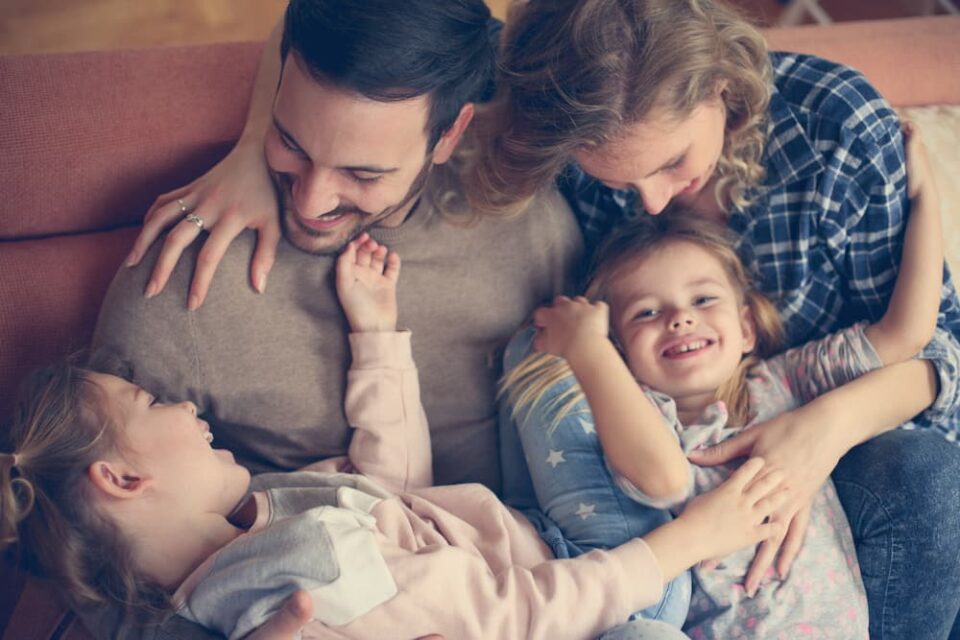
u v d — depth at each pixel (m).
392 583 1.05
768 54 1.31
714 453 1.27
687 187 1.25
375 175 1.08
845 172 1.30
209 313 1.20
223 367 1.22
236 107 1.38
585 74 1.09
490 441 1.39
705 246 1.37
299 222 1.19
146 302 1.17
